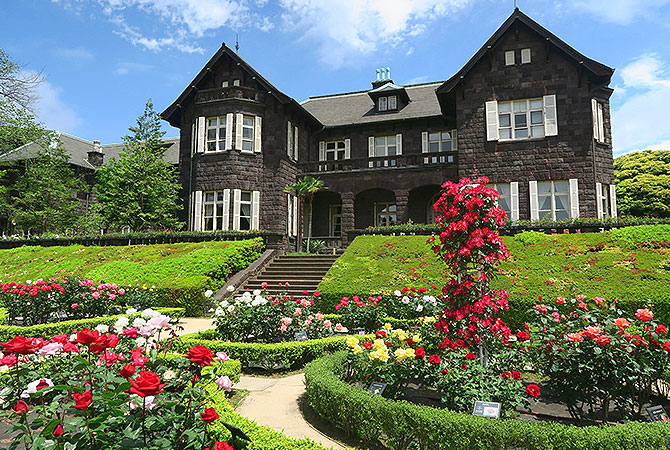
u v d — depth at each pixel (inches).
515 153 772.6
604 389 183.8
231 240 773.3
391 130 1031.0
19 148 1199.6
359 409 170.1
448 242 242.5
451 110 925.8
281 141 914.1
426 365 198.5
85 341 126.3
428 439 150.1
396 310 435.8
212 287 589.9
